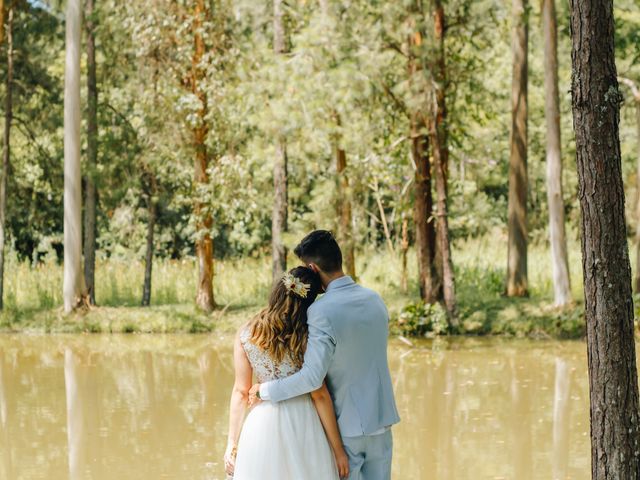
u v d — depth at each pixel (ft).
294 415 17.35
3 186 71.15
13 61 71.87
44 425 35.17
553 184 62.64
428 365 48.49
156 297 75.56
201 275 68.39
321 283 17.70
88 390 42.32
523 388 41.52
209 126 66.74
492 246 86.89
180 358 52.49
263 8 65.46
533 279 75.25
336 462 17.28
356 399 16.94
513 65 68.69
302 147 61.52
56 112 73.51
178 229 97.86
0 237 70.79
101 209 79.05
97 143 69.51
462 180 95.09
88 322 66.13
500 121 102.37
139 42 65.92
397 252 80.28
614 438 16.14
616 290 16.10
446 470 28.22
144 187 73.20
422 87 58.18
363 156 61.36
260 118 60.08
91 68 69.82
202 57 65.36
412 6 58.34
